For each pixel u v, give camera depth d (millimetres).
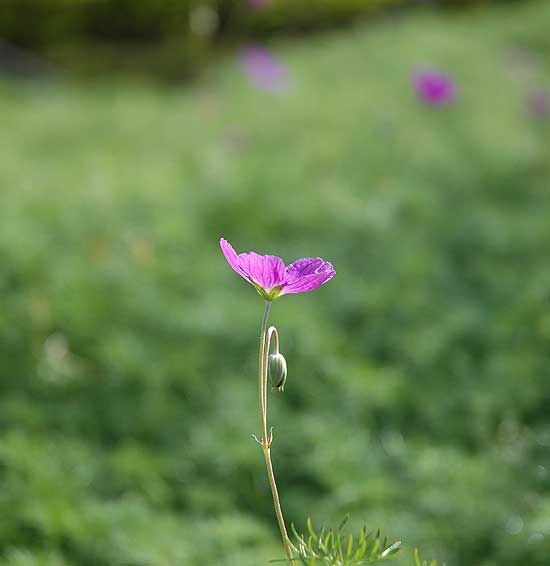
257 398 5879
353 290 7102
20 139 11773
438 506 4973
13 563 4305
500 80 15359
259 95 14133
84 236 7723
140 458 5203
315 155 10469
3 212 7941
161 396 5848
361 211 8469
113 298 6711
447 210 9086
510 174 10141
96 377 6055
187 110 13648
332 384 6059
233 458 5312
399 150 10789
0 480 4832
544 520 4703
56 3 17672
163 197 8719
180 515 5020
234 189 8758
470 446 5762
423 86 11195
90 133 12258
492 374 6234
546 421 5949
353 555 2951
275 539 4758
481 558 4727
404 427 5859
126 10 17953
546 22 19828
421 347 6422
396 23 21969
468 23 21766
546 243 8203
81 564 4457
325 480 5195
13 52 17781
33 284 6816
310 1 21281
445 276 7652
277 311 6539
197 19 17688
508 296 7348
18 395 5824
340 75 16031
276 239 8273
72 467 5141
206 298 6891
